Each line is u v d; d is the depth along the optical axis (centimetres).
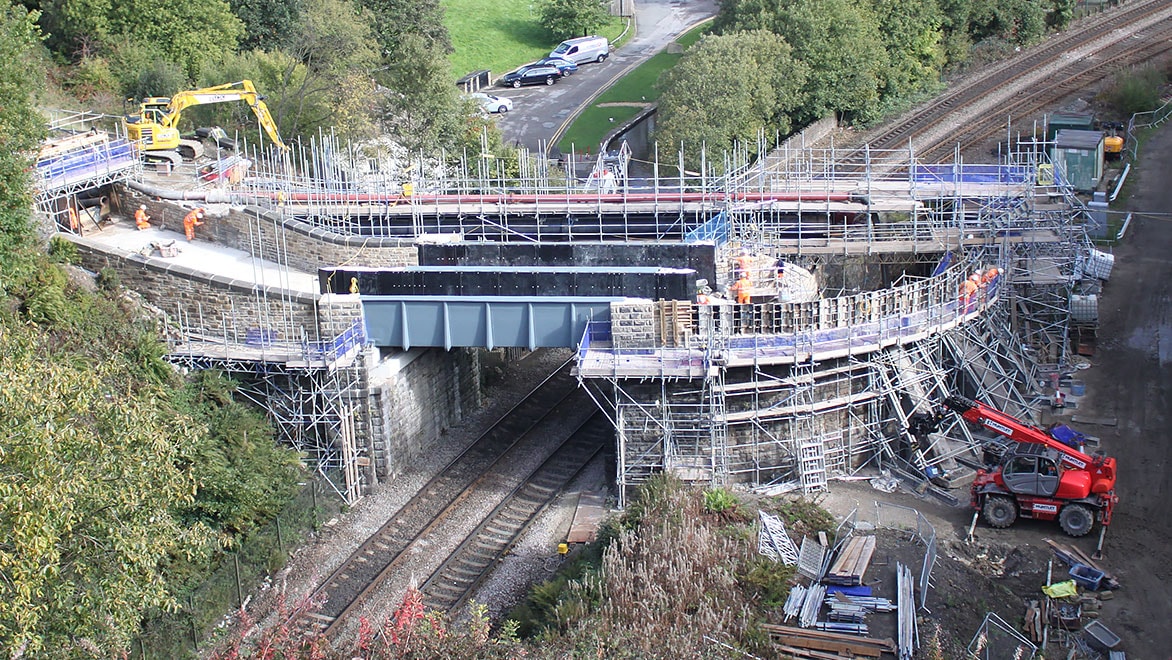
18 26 5597
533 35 13300
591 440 6191
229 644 4178
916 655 4231
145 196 6844
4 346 3541
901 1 10700
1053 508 4953
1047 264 6575
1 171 5266
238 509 5072
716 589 4500
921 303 5841
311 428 5738
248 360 5634
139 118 7788
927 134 9881
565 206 7031
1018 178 7144
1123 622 4462
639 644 4003
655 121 11006
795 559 4822
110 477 3528
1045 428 5806
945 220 7081
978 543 4953
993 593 4625
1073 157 8319
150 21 9269
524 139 10594
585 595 4500
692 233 6788
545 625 4444
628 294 5622
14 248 5409
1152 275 7356
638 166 10250
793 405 5444
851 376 5534
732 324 5531
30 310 5356
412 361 5931
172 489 3744
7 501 3198
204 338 5903
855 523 5094
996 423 5078
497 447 6172
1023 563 4806
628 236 7019
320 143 8562
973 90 10700
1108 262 7188
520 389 6875
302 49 9419
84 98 8644
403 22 11419
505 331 5734
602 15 13125
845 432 5562
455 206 7138
